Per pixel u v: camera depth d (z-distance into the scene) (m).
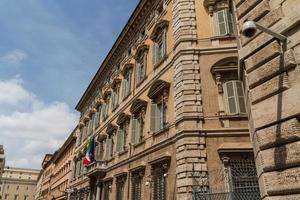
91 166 29.75
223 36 16.77
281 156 6.43
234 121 14.83
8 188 120.44
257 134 7.18
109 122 28.86
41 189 86.31
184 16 18.03
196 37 17.23
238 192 12.22
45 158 90.12
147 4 24.31
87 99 42.31
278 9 7.33
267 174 6.71
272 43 7.23
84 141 38.84
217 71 15.87
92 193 28.67
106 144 28.14
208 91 15.71
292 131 6.31
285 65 6.80
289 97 6.59
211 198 12.77
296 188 5.99
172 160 15.70
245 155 13.91
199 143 14.54
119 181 22.84
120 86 28.09
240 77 9.06
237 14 8.84
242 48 8.28
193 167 14.05
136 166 19.83
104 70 34.44
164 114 17.91
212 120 15.04
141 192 18.70
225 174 13.73
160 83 18.67
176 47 17.50
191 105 15.41
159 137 18.00
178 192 14.17
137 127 22.00
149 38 23.23
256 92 7.45
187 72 16.23
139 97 22.48
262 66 7.44
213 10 17.98
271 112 6.94
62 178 54.16
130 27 27.05
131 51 27.05
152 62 21.48
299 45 6.67
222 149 14.09
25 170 127.50
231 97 15.36
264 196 6.79
